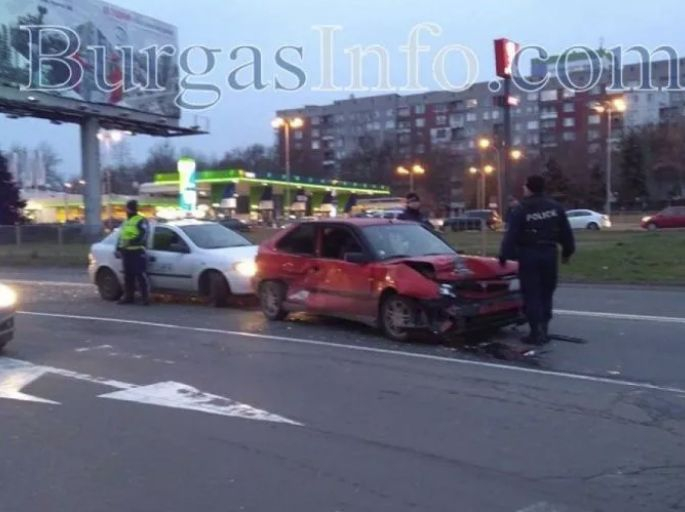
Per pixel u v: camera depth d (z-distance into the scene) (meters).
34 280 20.55
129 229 13.85
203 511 4.56
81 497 4.81
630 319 11.24
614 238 30.62
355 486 4.92
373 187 92.69
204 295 13.60
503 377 7.77
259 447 5.72
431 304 9.21
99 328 11.27
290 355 9.03
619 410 6.55
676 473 5.10
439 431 6.05
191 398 7.15
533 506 4.58
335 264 10.56
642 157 82.69
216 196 71.19
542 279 9.33
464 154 123.38
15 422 6.45
